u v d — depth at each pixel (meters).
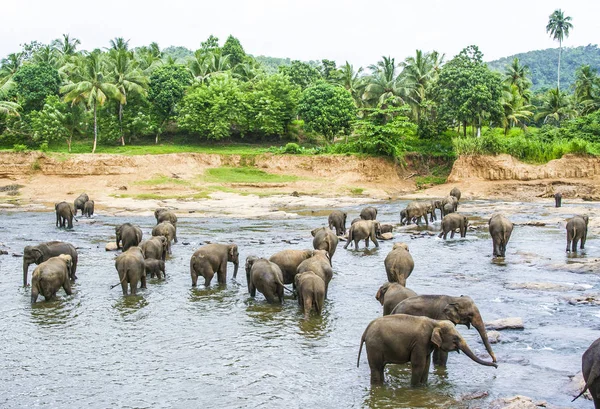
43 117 64.62
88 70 63.62
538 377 11.03
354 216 41.53
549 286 17.91
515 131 77.50
